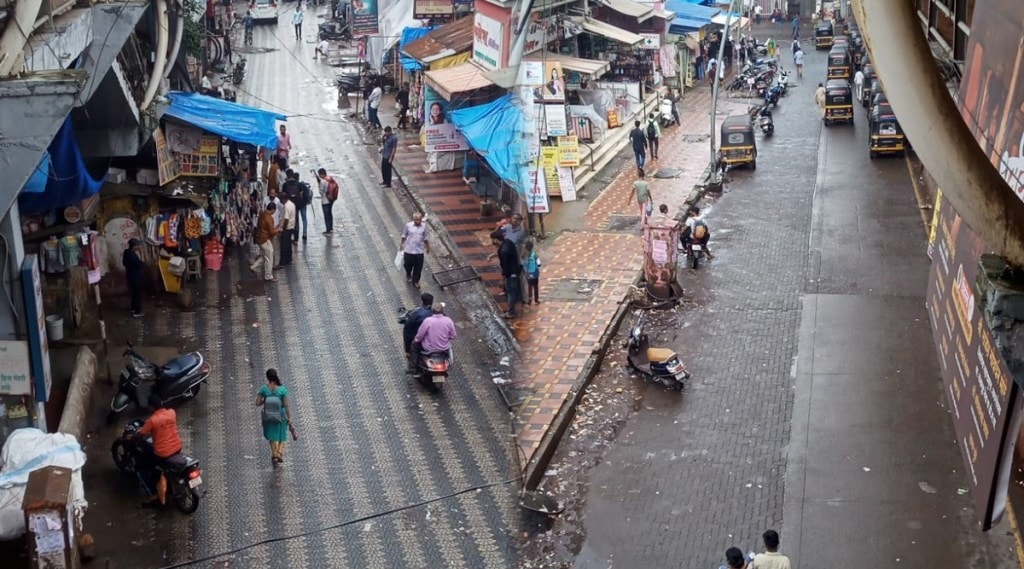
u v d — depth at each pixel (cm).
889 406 1595
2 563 1159
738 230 2480
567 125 2828
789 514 1323
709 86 4531
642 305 2008
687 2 4534
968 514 1299
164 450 1291
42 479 1117
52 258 1666
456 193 2662
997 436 674
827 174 2986
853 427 1536
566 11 3153
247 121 2158
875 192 2766
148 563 1200
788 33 6381
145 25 1989
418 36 3334
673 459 1469
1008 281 536
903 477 1396
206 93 3033
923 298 2009
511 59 2417
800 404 1616
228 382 1655
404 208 2578
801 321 1927
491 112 2444
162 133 1969
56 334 1681
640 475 1428
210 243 2122
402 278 2109
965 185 502
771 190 2833
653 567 1219
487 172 2581
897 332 1861
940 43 1418
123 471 1370
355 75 3878
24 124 1141
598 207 2645
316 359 1742
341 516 1295
